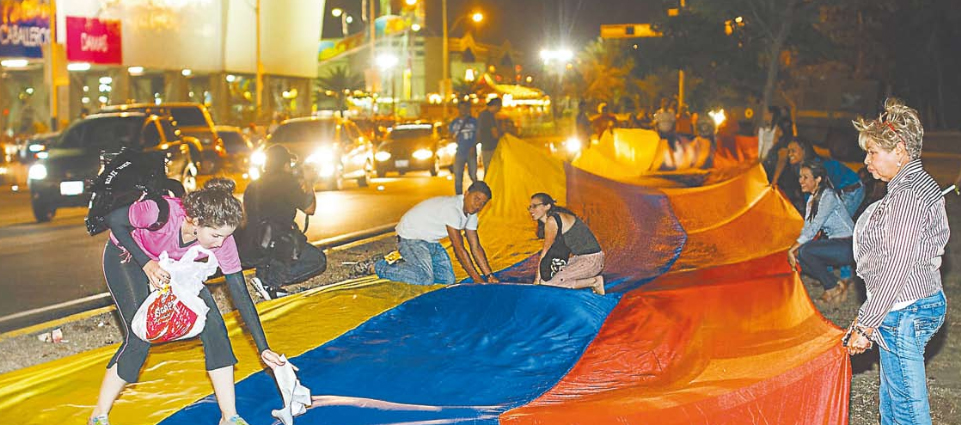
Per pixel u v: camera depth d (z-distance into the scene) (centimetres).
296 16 5828
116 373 509
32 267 1202
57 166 1741
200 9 4862
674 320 646
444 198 859
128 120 1897
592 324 659
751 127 3481
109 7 4112
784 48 2503
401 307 724
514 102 6625
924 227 460
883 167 472
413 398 566
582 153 1902
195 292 495
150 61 4456
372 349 650
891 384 480
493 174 1258
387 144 2898
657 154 2022
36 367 642
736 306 636
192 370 611
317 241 1385
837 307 931
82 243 1448
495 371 602
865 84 3669
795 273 645
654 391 548
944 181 2527
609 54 6925
